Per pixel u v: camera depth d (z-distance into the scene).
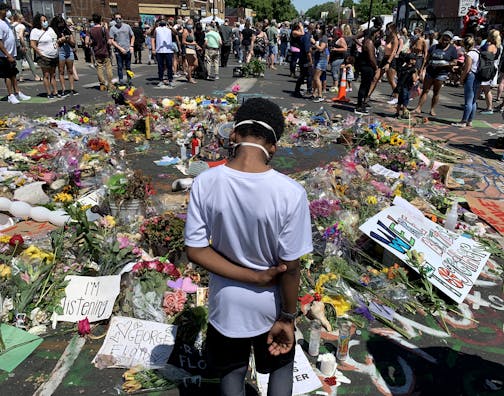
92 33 11.28
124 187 4.44
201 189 1.60
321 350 2.99
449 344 3.13
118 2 41.25
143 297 3.23
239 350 1.76
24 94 10.88
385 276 3.74
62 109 8.20
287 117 8.71
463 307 3.56
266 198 1.52
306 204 1.58
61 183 5.29
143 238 3.90
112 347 2.87
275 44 19.44
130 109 8.61
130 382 2.62
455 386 2.76
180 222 3.89
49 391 2.56
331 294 3.50
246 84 14.01
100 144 6.62
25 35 13.16
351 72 13.42
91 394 2.55
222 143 6.84
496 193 5.91
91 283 3.33
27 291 3.20
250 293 1.65
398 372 2.85
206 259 1.63
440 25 25.86
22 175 5.44
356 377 2.79
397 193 5.27
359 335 3.18
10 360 2.78
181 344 2.91
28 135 6.73
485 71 8.98
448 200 5.47
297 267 1.61
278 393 1.84
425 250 3.92
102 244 3.65
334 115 9.86
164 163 6.41
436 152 7.46
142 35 18.91
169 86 12.82
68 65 10.66
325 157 6.99
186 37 13.30
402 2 25.88
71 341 2.97
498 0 19.59
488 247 4.39
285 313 1.69
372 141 7.31
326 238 3.86
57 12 21.97
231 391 1.82
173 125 8.19
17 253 3.72
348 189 5.11
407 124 9.41
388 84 16.09
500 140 8.03
